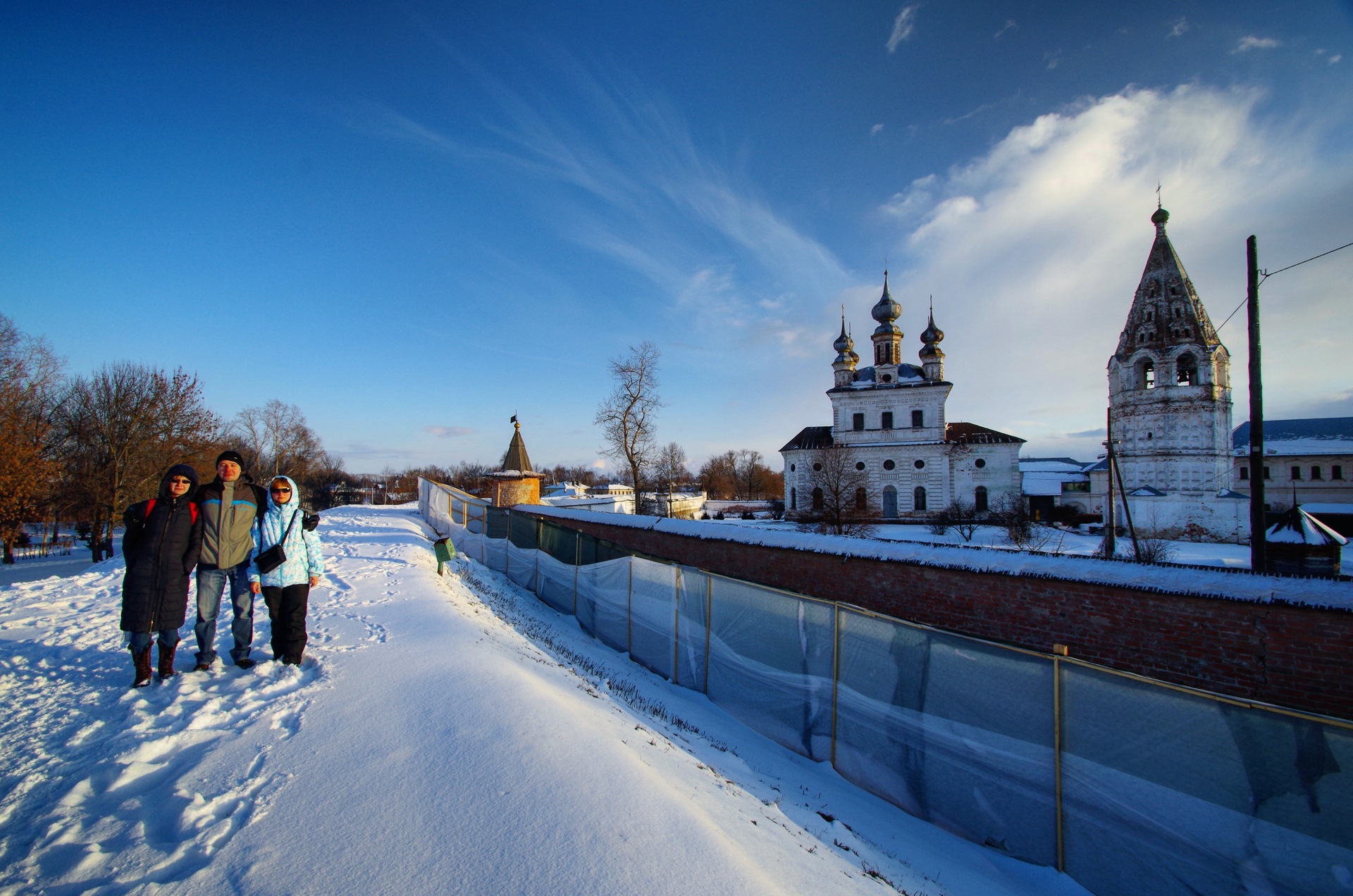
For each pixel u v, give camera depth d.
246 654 5.99
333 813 3.63
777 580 13.04
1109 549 27.39
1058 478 57.22
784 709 8.41
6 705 4.96
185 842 3.27
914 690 6.88
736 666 9.27
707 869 3.44
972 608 9.83
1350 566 28.28
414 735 4.63
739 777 6.53
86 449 34.00
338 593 10.38
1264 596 7.29
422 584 11.45
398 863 3.22
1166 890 5.03
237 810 3.62
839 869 4.53
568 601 14.65
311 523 6.33
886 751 7.10
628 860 3.37
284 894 2.94
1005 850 6.03
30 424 28.69
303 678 5.79
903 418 52.25
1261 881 4.62
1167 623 7.98
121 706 4.90
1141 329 45.31
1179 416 43.56
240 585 5.95
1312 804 4.48
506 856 3.31
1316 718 4.51
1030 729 5.95
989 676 6.28
